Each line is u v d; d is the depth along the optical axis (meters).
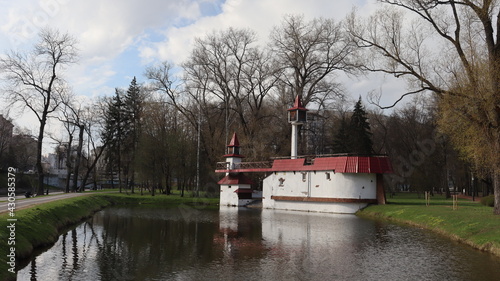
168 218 37.69
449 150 58.50
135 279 15.20
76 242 23.52
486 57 24.89
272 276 15.43
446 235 24.67
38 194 53.50
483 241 20.53
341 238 24.41
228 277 15.34
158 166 63.19
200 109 63.69
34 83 53.31
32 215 23.94
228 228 29.69
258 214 41.22
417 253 19.58
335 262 17.80
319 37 58.00
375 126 80.69
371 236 25.05
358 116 62.75
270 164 54.28
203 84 63.28
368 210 39.50
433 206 36.28
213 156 66.56
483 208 32.69
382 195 41.47
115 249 21.28
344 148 65.81
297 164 46.66
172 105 66.44
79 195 53.88
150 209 48.44
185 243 23.06
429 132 60.44
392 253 19.64
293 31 58.59
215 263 17.77
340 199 41.72
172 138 62.88
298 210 46.34
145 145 62.59
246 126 64.31
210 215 40.19
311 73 60.38
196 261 18.17
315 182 44.50
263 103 72.56
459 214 28.06
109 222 34.06
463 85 24.41
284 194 48.12
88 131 75.38
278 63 61.19
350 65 54.75
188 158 64.56
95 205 47.56
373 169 40.47
